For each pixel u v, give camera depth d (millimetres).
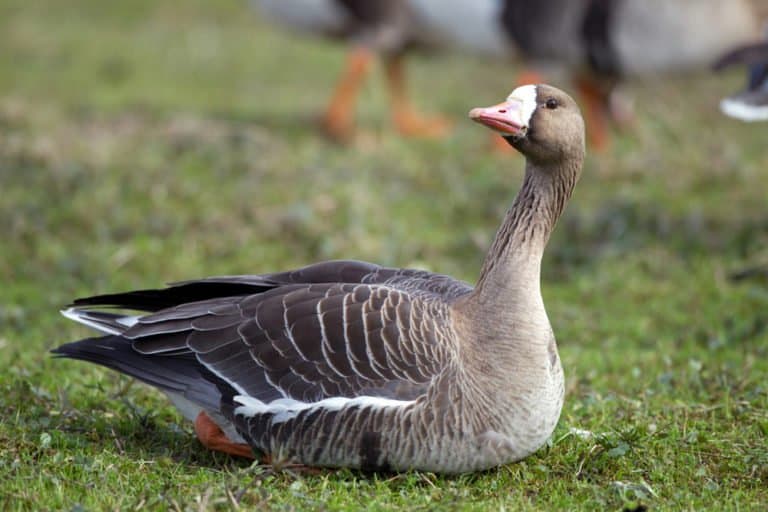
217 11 32531
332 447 7602
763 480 7961
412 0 19453
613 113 19844
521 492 7648
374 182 17078
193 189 15844
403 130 20781
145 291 8438
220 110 22359
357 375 7555
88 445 8195
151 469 7824
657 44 17625
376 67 27062
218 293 8516
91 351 8070
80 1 32719
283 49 29453
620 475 7980
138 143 18297
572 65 18625
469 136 20484
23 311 11758
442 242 14789
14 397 9016
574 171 7945
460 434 7477
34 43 27984
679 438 8547
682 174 17203
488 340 7566
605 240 14680
